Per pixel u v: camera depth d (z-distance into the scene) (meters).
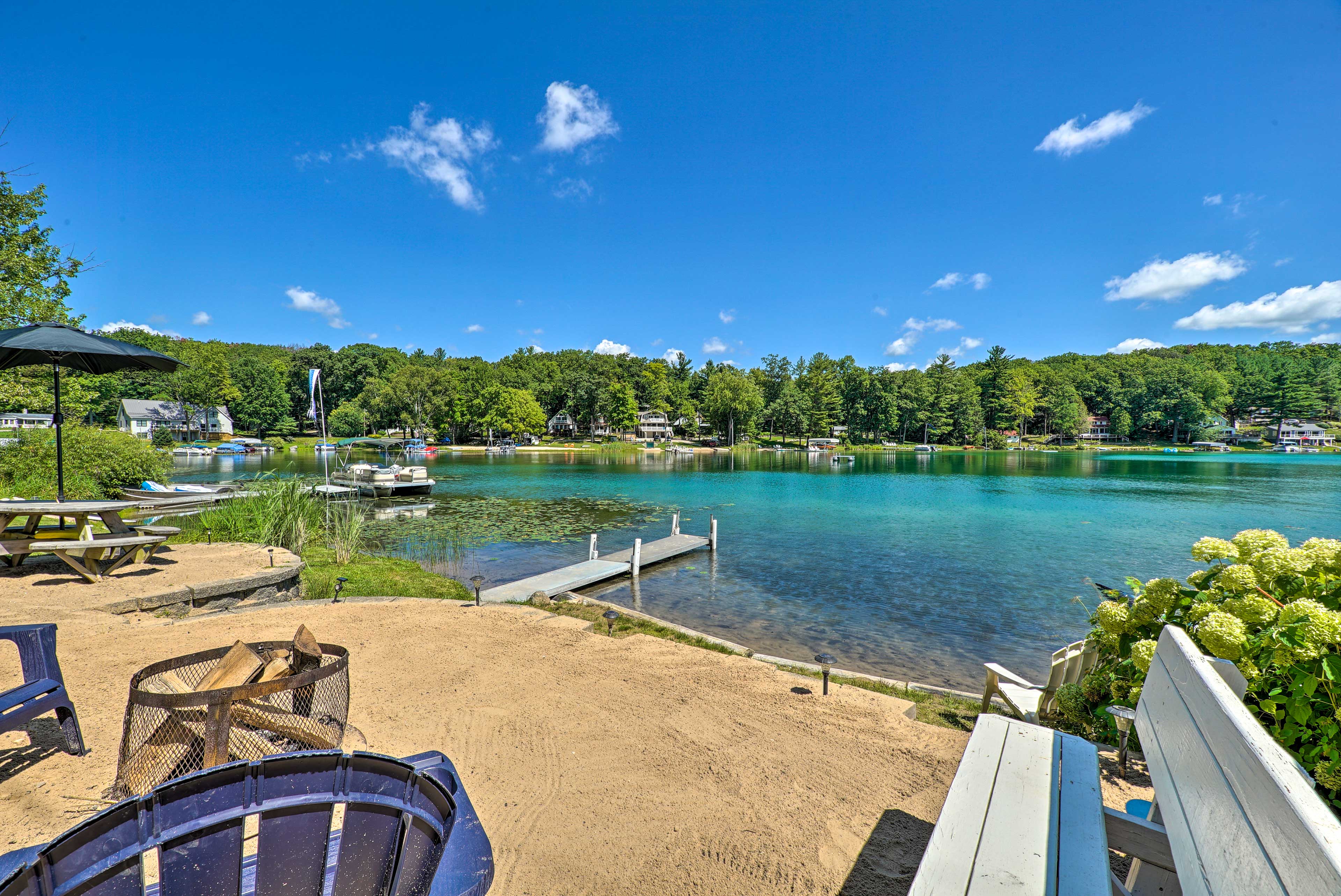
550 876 2.41
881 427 94.31
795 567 14.26
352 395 91.50
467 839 1.66
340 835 1.60
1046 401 104.94
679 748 3.57
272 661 2.73
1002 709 5.33
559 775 3.22
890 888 2.35
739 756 3.48
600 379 97.12
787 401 93.75
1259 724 1.17
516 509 24.17
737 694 4.43
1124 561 15.23
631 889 2.34
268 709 2.50
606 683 4.60
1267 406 105.19
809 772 3.30
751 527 20.38
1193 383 103.19
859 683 6.07
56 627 3.04
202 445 68.44
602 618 8.08
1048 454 86.50
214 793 1.47
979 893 1.24
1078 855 1.38
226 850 1.47
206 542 10.36
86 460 14.52
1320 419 108.19
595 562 13.44
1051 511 25.02
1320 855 0.72
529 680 4.62
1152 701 1.92
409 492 29.05
